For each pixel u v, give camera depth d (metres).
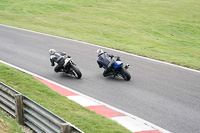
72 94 30.39
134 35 78.88
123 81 35.00
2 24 74.75
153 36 81.12
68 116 23.34
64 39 60.25
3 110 24.64
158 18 106.06
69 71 36.03
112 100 28.94
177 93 31.14
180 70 40.41
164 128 23.22
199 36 87.94
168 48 60.41
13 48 50.38
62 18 95.31
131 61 44.50
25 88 30.06
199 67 42.31
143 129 22.78
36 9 106.69
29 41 56.62
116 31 81.56
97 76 36.81
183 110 26.75
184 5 129.50
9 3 113.06
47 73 37.75
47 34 65.06
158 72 39.09
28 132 20.92
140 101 28.77
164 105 27.83
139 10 117.38
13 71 35.91
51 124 18.42
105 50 51.38
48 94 28.77
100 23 91.56
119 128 22.06
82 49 51.53
